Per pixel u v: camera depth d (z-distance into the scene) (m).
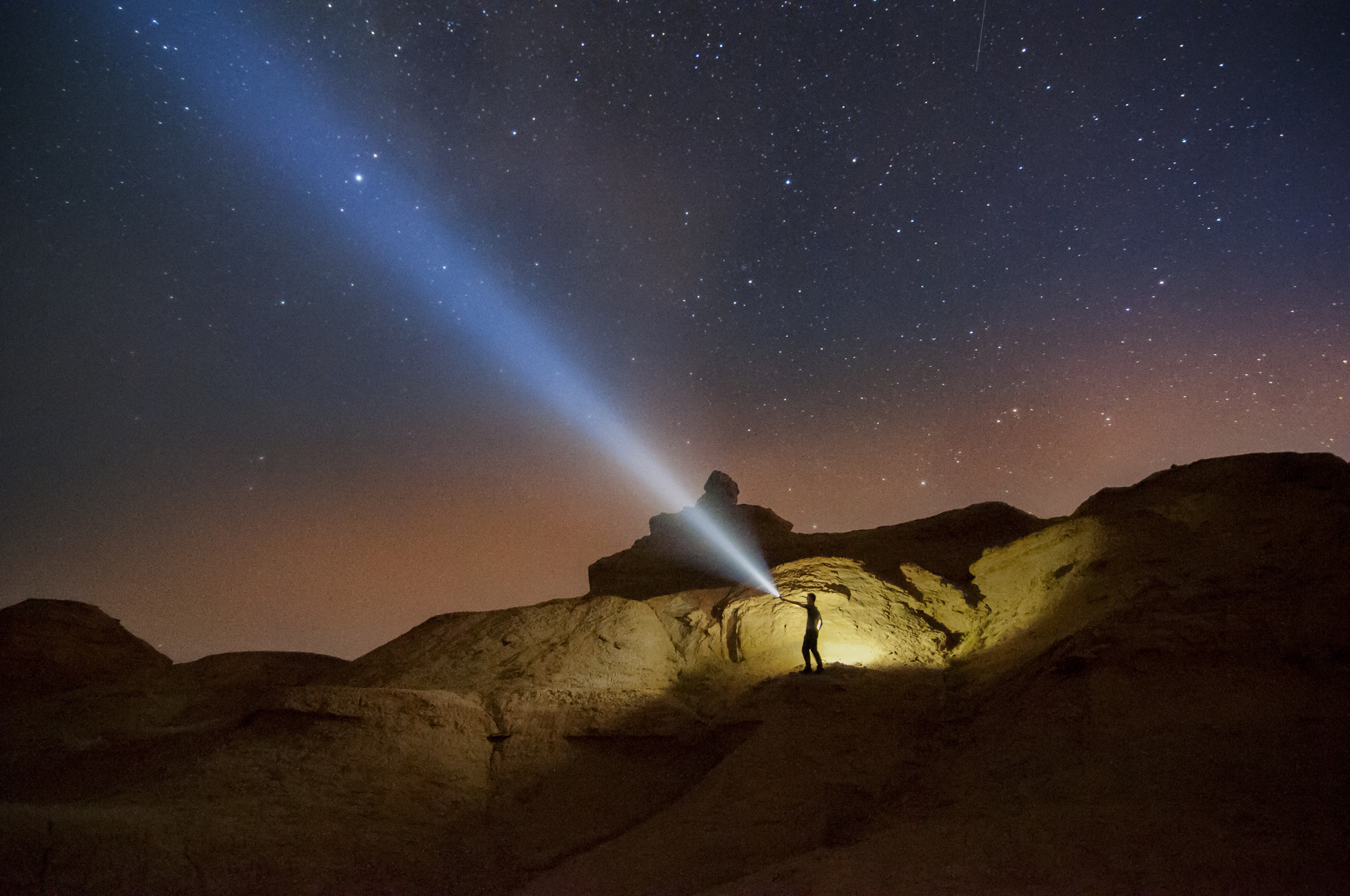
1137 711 10.59
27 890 10.38
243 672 22.00
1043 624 14.41
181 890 10.75
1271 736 9.46
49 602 23.69
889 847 9.62
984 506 22.47
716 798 11.75
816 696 13.70
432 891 11.59
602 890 10.31
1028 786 10.12
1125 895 7.74
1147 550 14.51
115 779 16.25
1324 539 12.69
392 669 19.50
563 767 14.36
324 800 12.99
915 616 17.36
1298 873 7.54
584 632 18.80
